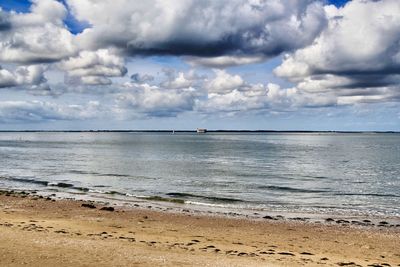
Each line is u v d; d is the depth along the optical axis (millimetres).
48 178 48000
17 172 54562
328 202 33406
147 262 13867
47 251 14570
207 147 125562
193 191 38312
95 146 135250
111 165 64188
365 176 51719
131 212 27031
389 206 31875
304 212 28969
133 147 126312
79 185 42094
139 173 52688
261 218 26281
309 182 45562
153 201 32312
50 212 26016
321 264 15359
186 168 59281
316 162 72188
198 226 23266
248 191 38625
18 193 35250
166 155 88062
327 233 22406
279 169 59000
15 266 12734
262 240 20359
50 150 110438
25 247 14953
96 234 18953
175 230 21906
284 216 27266
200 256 15328
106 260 13820
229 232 21984
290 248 18812
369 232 22812
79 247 15383
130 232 20547
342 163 70438
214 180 46094
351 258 17250
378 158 82250
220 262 14508
